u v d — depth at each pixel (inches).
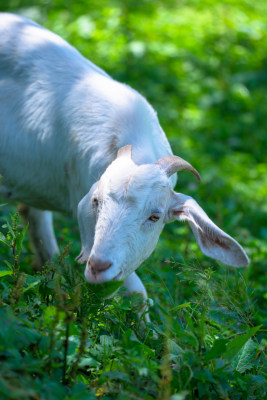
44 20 466.3
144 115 186.1
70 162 189.6
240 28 518.0
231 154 399.2
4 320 124.2
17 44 200.2
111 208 146.3
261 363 160.6
